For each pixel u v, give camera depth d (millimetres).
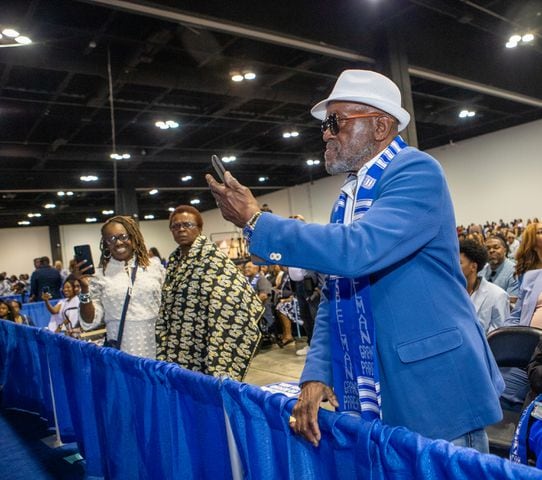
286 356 5266
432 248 949
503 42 7906
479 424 910
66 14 5617
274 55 7594
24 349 3676
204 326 2057
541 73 9547
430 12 6602
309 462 1075
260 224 923
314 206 18094
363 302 966
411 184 921
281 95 8961
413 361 916
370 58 6102
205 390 1437
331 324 1057
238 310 2039
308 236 879
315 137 13297
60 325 4941
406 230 883
